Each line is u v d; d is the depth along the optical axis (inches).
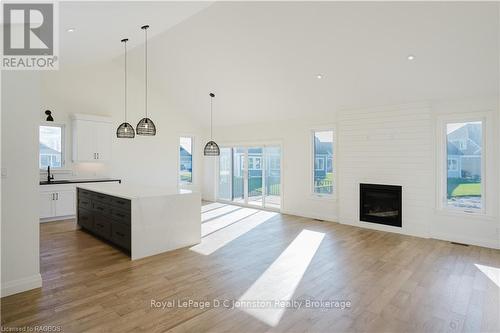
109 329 94.0
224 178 361.1
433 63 171.8
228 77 251.1
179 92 312.7
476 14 135.2
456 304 111.7
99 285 126.3
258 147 321.1
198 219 188.7
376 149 228.8
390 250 177.2
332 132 262.8
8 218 115.2
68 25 144.0
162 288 124.0
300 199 281.7
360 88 213.5
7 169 114.6
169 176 342.0
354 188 242.4
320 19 160.2
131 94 307.1
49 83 253.9
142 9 144.3
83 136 261.6
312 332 93.7
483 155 188.7
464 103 192.9
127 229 162.2
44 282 128.6
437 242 194.9
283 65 210.8
